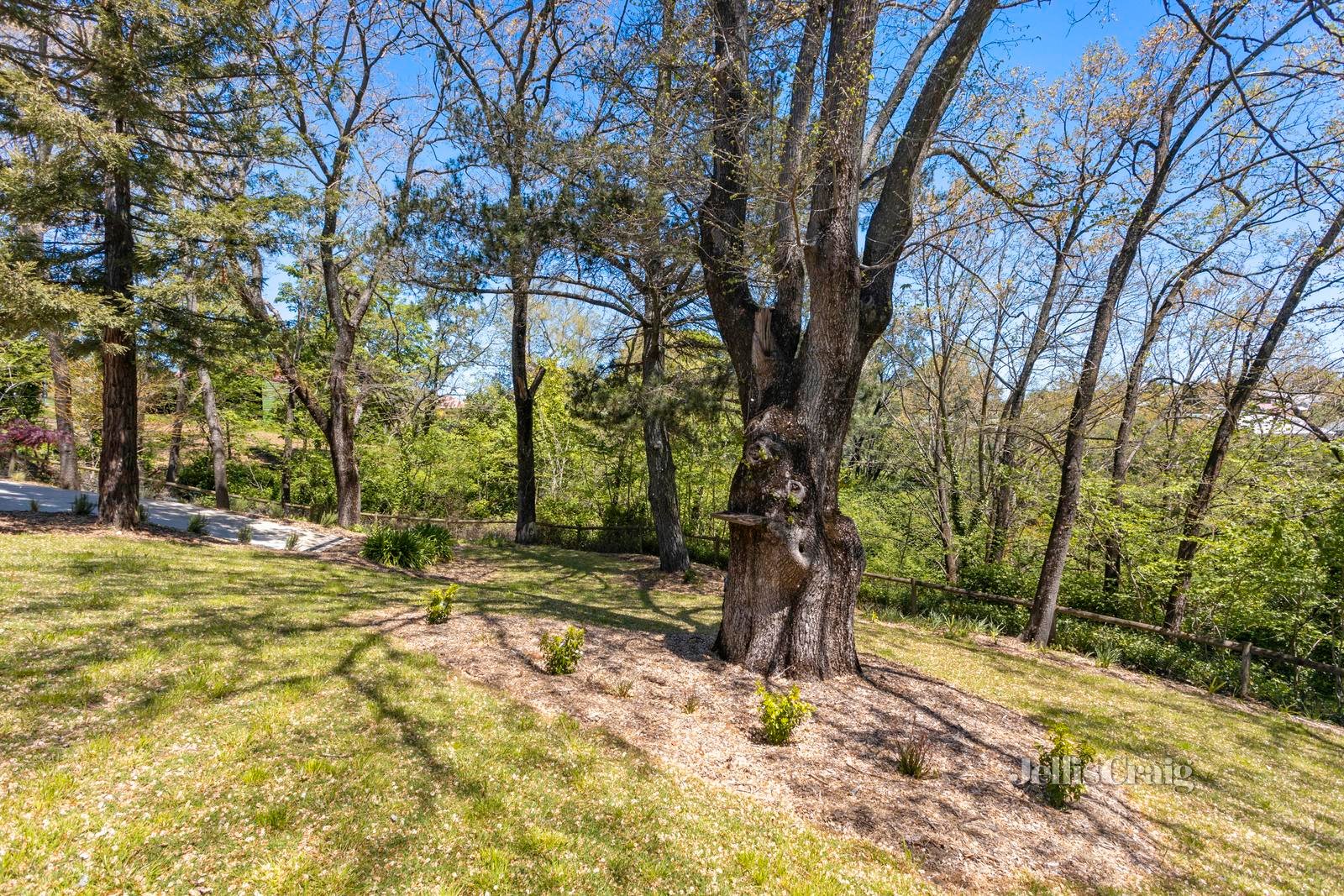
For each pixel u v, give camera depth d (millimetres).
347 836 3145
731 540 6535
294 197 10508
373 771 3732
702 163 7434
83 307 8023
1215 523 9992
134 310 9211
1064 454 10469
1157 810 4586
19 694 4090
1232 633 11141
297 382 15680
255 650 5438
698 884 3086
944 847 3613
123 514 10562
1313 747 6434
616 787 3906
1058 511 10062
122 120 9062
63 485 16531
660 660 6355
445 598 7051
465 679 5367
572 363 23609
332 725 4250
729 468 17812
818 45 6266
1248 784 5270
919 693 6262
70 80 8680
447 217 9391
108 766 3438
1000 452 14969
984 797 4258
